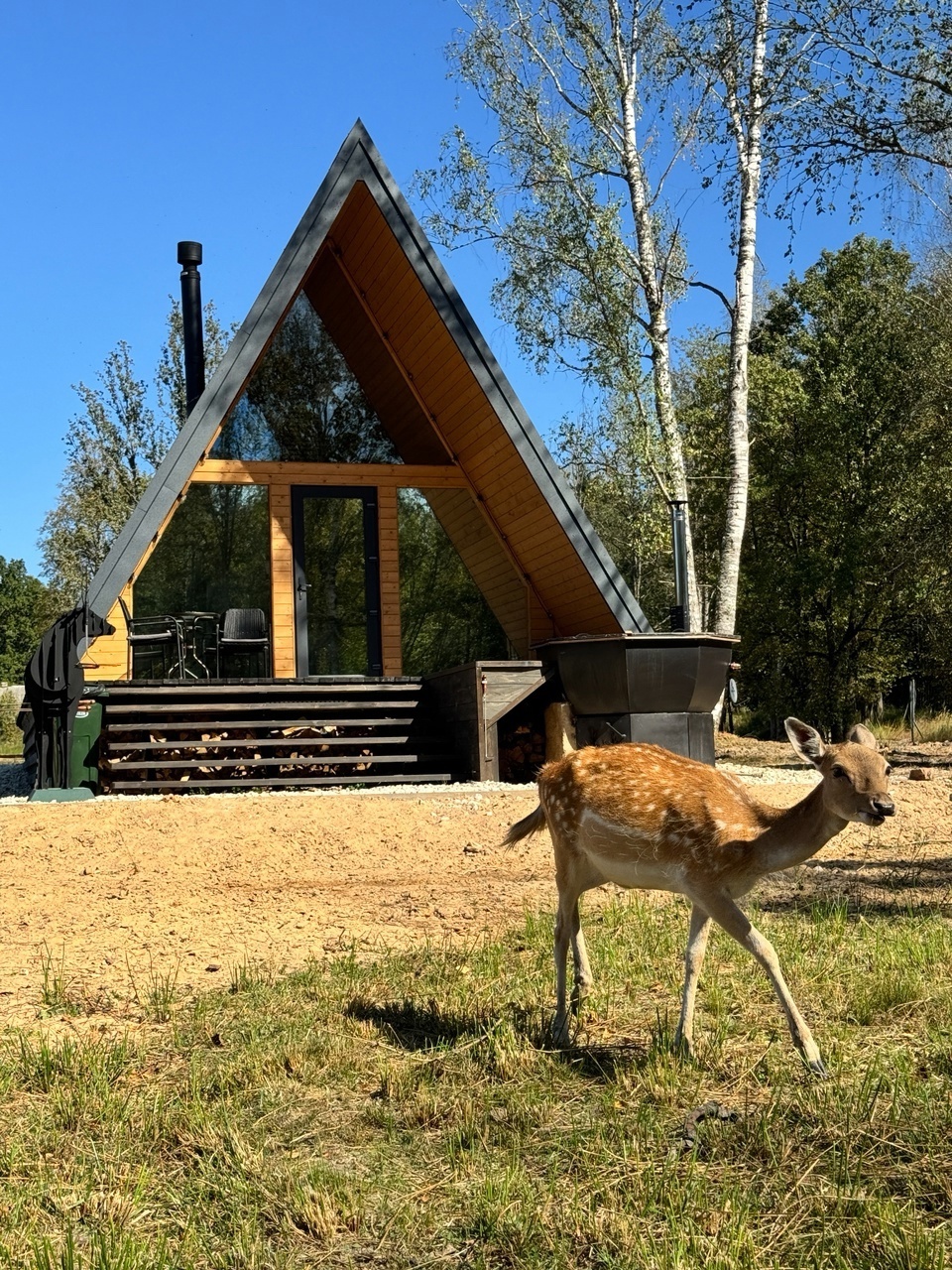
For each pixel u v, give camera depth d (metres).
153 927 8.86
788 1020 5.70
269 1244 4.34
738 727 41.22
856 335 32.28
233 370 16.89
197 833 11.97
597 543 17.97
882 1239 4.15
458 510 20.50
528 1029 6.41
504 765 17.81
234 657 19.28
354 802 13.38
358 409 20.44
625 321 24.30
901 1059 5.67
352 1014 6.70
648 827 6.12
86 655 17.38
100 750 15.85
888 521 30.64
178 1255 4.23
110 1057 6.04
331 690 16.73
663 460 24.94
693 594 25.45
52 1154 5.08
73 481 38.31
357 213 18.17
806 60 21.42
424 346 18.59
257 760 16.09
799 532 32.66
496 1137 5.14
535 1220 4.39
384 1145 5.12
